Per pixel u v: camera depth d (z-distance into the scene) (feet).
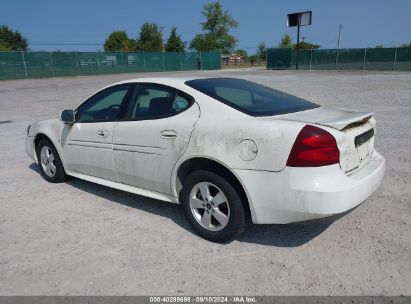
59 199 15.94
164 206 14.90
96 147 14.98
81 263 10.86
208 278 9.98
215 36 289.74
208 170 11.42
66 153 16.67
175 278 10.02
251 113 11.14
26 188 17.46
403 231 12.07
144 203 15.28
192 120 11.78
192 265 10.61
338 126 10.12
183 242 11.94
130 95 14.11
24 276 10.29
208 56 175.11
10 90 76.38
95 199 15.85
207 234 11.87
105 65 138.72
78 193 16.63
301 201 9.75
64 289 9.69
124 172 14.07
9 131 31.86
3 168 20.90
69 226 13.29
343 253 10.94
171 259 10.96
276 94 13.65
